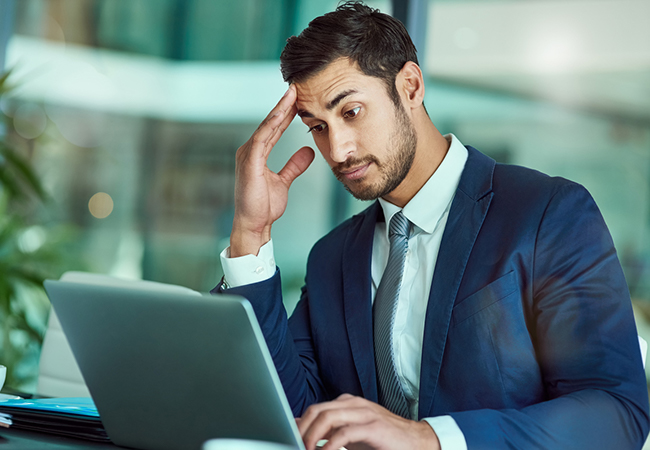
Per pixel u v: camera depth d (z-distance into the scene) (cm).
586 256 112
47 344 183
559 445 93
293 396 128
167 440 90
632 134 220
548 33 229
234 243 128
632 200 221
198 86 315
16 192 312
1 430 101
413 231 133
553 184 121
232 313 75
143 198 328
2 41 353
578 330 107
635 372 103
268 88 300
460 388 118
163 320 80
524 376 114
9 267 305
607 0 221
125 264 331
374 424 84
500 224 120
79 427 97
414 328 129
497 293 116
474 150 134
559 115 228
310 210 280
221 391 81
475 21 238
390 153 124
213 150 313
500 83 235
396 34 125
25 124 346
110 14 332
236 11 304
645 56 217
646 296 220
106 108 335
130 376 87
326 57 120
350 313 135
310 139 277
